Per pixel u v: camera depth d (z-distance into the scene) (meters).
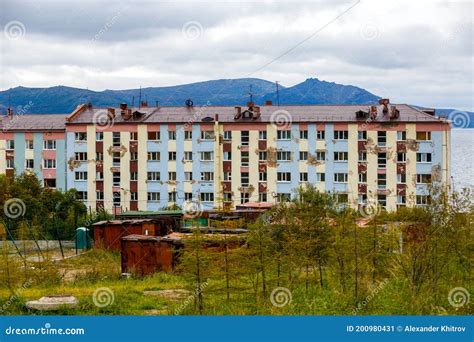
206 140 78.56
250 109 78.75
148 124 79.62
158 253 37.34
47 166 82.38
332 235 29.69
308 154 77.00
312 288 27.73
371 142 76.06
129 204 80.19
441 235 26.92
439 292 25.53
